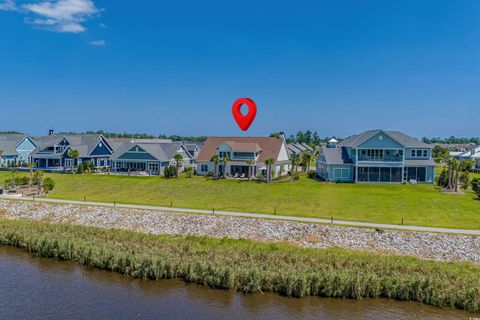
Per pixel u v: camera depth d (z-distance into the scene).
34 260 31.30
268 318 22.58
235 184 57.94
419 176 61.12
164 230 37.06
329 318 22.66
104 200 47.78
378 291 25.19
